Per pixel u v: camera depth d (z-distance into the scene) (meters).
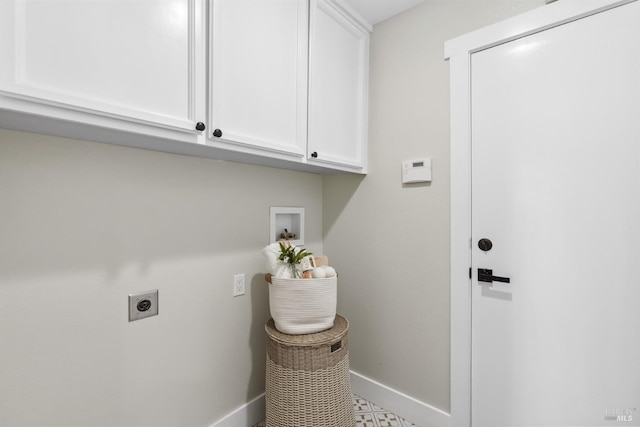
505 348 1.23
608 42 1.01
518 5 1.18
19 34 0.61
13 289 0.85
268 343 1.30
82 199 0.97
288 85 1.20
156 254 1.15
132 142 0.98
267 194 1.57
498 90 1.24
